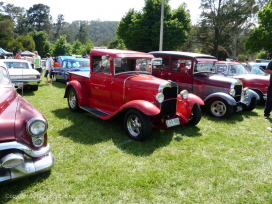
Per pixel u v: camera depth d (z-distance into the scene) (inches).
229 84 254.2
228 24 1331.2
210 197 115.5
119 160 149.1
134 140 182.2
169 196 114.9
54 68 492.4
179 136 195.8
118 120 230.8
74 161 145.9
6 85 163.3
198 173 137.0
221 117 251.1
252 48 1048.2
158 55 305.1
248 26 1290.6
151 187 121.6
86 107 233.5
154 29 1015.6
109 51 212.7
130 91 196.5
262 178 134.7
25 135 112.3
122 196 113.3
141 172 135.4
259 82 333.4
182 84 289.3
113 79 207.2
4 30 2583.7
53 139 178.9
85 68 445.4
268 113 258.2
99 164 142.8
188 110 208.7
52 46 2726.4
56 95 346.3
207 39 1406.3
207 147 175.8
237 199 114.6
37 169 112.5
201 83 273.1
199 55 282.8
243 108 275.0
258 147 180.2
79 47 2768.2
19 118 115.8
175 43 1023.0
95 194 114.0
